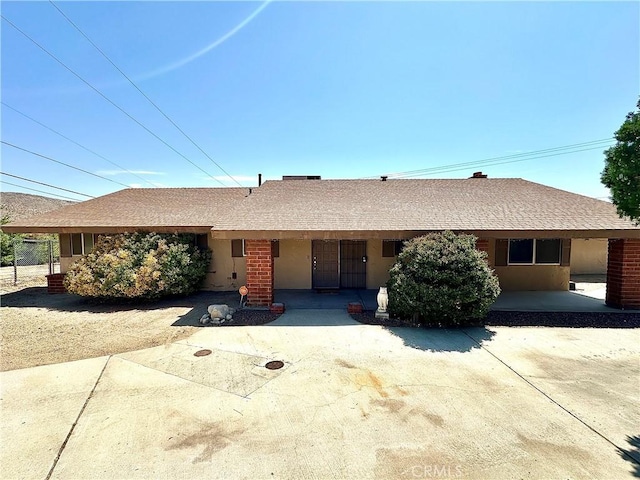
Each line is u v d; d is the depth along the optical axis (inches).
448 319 289.1
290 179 594.9
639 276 335.6
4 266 768.9
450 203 406.3
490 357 223.0
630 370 202.1
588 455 125.5
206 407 162.2
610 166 216.2
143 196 547.5
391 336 266.4
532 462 122.0
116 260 363.3
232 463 123.1
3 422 150.0
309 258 461.1
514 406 160.7
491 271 294.8
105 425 147.6
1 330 289.0
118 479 115.3
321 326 293.3
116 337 269.4
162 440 136.8
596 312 329.7
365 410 158.2
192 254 413.7
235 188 593.9
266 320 311.6
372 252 461.4
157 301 395.2
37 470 119.9
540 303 367.2
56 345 251.6
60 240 460.8
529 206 388.5
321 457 126.0
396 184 507.8
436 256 283.6
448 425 145.5
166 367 209.9
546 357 222.8
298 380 190.7
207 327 293.9
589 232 318.7
